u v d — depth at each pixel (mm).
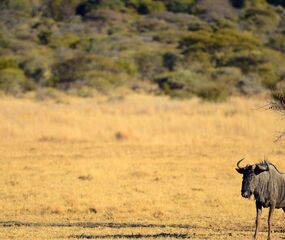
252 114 88688
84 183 49594
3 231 34062
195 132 79188
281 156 63656
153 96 136625
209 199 43781
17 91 140000
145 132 78500
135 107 102688
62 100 121125
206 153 66062
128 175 53312
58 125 82250
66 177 52188
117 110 97375
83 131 78938
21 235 32906
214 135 77875
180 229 34844
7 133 77688
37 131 78312
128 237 32344
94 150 67875
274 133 77000
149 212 39938
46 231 34156
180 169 56500
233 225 36156
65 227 35438
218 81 139875
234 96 131250
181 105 107500
